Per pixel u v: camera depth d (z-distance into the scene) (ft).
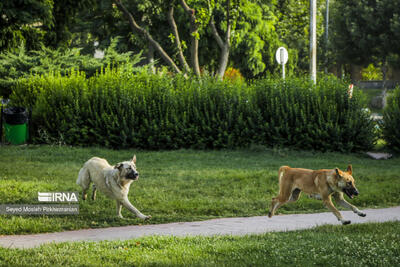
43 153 56.49
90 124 65.21
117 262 20.86
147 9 103.65
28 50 90.89
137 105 65.05
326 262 20.88
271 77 70.33
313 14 69.87
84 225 29.86
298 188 29.58
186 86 67.67
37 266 19.99
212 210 34.47
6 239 26.20
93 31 113.50
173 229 29.17
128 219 31.60
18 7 81.76
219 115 66.03
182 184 41.96
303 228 28.89
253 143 64.44
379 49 156.76
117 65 82.07
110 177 30.42
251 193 39.47
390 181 44.73
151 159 55.21
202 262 20.58
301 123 64.34
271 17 126.00
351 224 29.04
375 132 66.64
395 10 150.61
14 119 62.75
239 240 24.90
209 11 84.07
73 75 69.46
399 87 67.15
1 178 41.57
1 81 76.43
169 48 112.27
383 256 21.49
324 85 67.00
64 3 95.09
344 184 27.40
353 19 161.68
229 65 120.67
